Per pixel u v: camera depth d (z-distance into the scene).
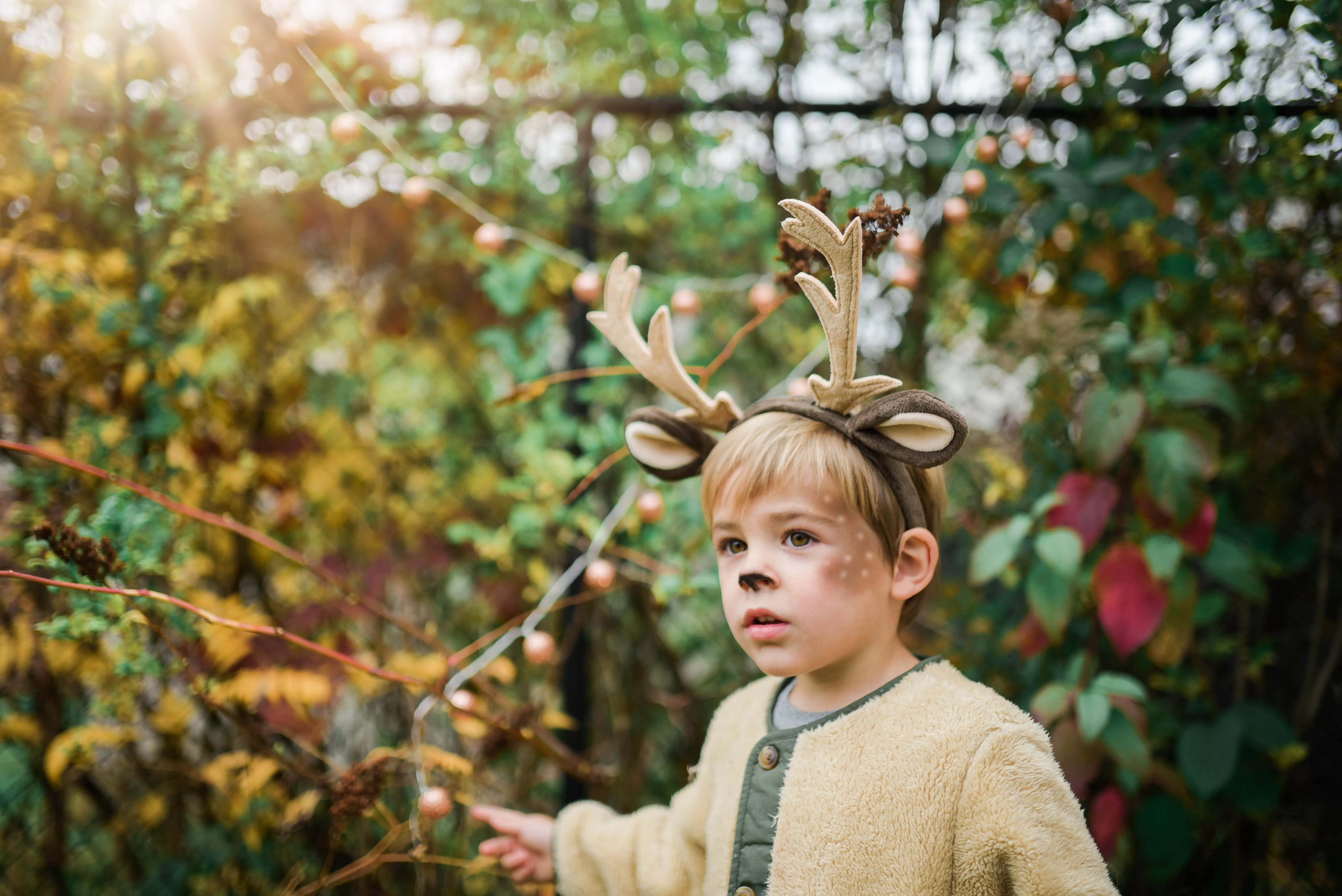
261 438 1.95
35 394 1.74
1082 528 1.56
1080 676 1.54
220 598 1.83
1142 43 1.68
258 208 1.91
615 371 1.61
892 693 1.10
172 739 1.82
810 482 1.05
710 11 1.98
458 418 2.16
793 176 2.01
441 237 1.98
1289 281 1.73
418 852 1.51
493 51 1.91
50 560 1.34
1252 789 1.62
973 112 1.89
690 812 1.28
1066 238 1.87
